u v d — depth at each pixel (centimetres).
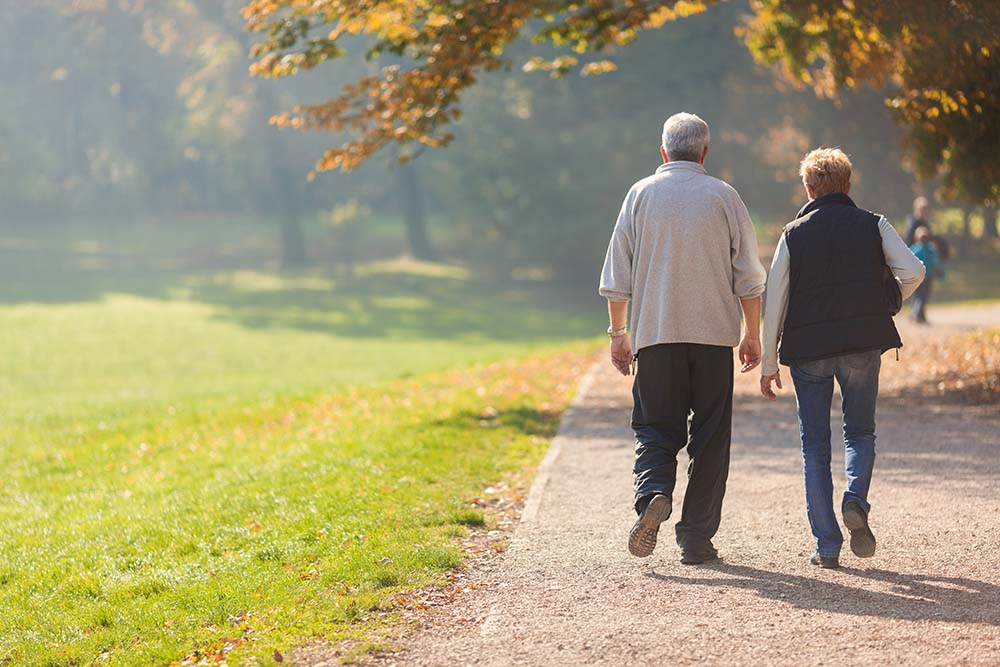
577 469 1647
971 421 1920
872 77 2509
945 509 1305
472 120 9094
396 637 934
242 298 8919
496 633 930
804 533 1224
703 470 1098
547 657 871
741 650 867
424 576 1098
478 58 2503
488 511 1401
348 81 9656
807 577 1054
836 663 833
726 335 1070
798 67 2716
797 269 1077
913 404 2150
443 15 2495
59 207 14012
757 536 1219
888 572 1062
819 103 7738
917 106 2414
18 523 1708
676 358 1073
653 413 1087
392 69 2656
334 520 1366
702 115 8294
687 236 1059
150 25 10050
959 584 1016
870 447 1070
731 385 1091
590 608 986
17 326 6625
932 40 2158
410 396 2827
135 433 2739
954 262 9644
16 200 13475
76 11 10662
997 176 2392
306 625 975
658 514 1034
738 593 1012
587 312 8669
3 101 12612
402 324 7644
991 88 2227
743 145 8381
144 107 12975
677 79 8100
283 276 10556
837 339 1052
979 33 2109
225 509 1527
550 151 8750
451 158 9344
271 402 3102
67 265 10688
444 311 8488
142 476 2061
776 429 1988
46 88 12781
